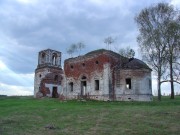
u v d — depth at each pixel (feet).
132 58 175.11
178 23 161.89
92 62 166.61
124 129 75.20
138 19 168.45
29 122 88.38
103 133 71.72
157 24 163.73
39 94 218.59
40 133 72.59
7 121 89.56
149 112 99.04
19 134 70.90
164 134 69.21
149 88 160.15
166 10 163.84
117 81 160.04
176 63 164.76
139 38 166.50
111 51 167.53
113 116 94.27
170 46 160.45
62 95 176.04
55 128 78.69
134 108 111.86
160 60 160.56
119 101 148.77
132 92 155.02
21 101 165.68
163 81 162.50
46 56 226.79
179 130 72.84
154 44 160.97
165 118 88.22
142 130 73.31
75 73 173.06
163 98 185.16
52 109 115.24
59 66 234.79
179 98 182.80
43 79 221.05
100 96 158.61
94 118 92.43
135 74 156.25
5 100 180.96
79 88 169.17
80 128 78.23
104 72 159.84
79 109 113.19
